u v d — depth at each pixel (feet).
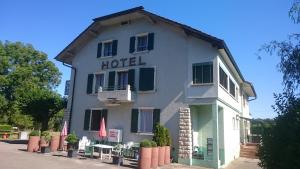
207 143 60.34
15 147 65.67
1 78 119.85
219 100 57.77
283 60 25.63
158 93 62.03
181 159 55.83
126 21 71.10
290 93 21.59
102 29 74.90
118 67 69.26
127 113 65.26
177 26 61.00
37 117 81.10
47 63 133.90
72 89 75.61
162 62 63.21
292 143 19.03
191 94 58.39
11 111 128.36
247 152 79.46
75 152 55.36
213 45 57.00
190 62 59.93
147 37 66.85
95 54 74.38
